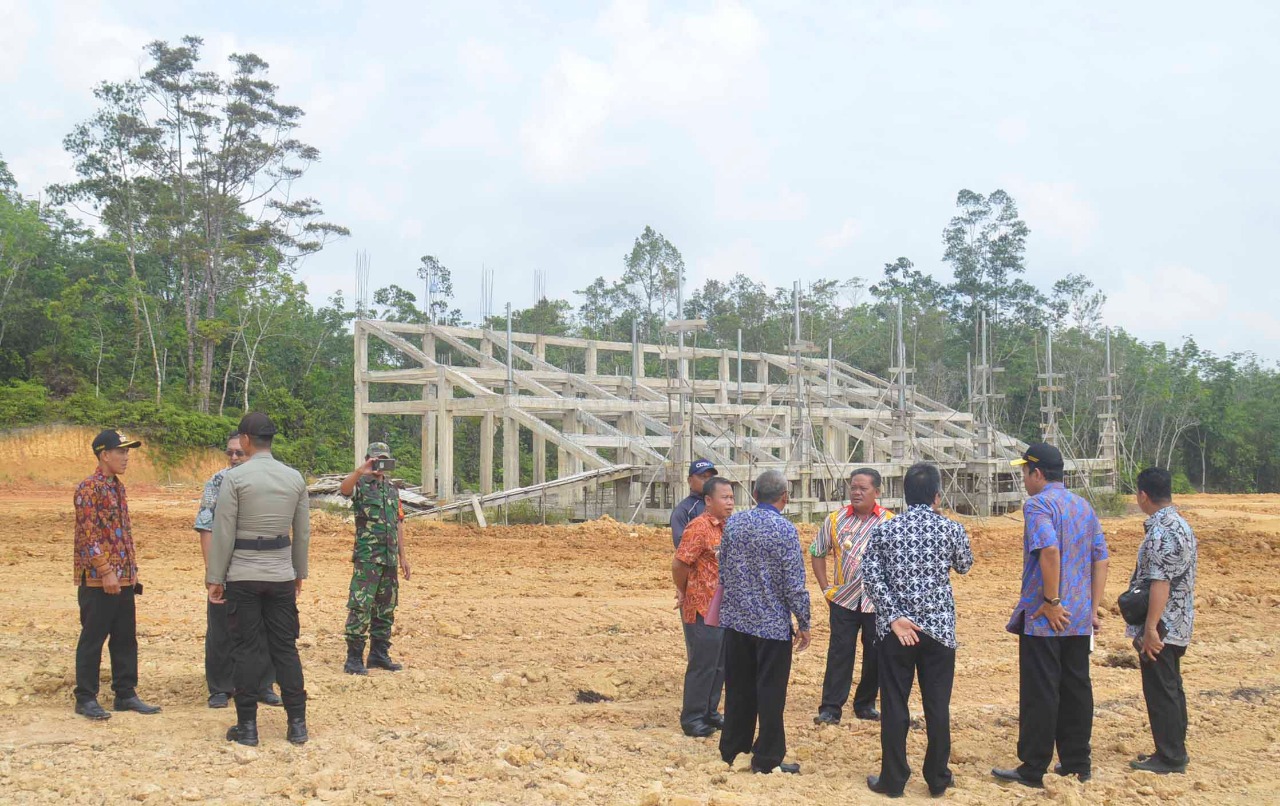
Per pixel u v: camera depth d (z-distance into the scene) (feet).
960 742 23.97
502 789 19.26
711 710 24.75
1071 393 203.00
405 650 32.86
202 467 136.77
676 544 26.12
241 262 169.48
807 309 205.26
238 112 166.09
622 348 117.91
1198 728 25.34
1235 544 66.13
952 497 105.60
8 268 155.43
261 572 22.09
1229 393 222.07
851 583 25.61
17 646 31.65
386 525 29.48
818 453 96.27
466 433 163.53
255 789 18.99
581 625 37.63
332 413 171.42
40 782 18.90
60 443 127.03
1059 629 20.53
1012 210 226.38
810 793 19.69
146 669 29.17
